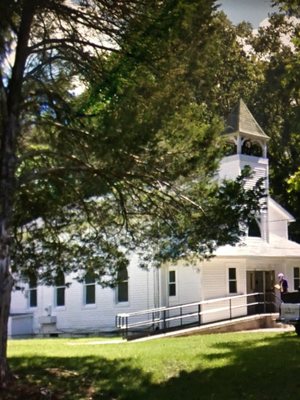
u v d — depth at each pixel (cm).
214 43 1002
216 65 1020
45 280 1252
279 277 2642
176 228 1194
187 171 1052
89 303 2745
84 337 2492
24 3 1029
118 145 933
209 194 1148
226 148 1248
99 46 1088
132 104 999
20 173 1129
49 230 1231
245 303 2675
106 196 1193
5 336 981
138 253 1327
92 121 1053
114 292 2645
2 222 964
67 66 1170
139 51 1018
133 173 1033
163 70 1009
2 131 1010
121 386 1027
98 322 2688
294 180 1631
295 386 950
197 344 1555
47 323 2873
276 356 1248
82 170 1041
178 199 1144
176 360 1227
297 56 1416
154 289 2517
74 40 1096
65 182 1109
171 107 990
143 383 1048
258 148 3052
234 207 1145
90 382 1055
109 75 1060
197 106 1062
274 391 930
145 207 1180
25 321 2942
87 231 1269
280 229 3172
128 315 2259
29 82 1124
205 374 1084
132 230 1244
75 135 1045
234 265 2673
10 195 984
